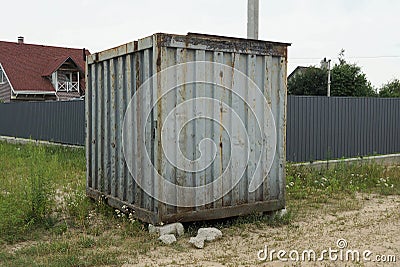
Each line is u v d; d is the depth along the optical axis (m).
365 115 13.26
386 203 8.55
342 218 7.36
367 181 10.42
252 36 10.34
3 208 6.52
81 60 38.31
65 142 17.92
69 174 10.98
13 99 34.25
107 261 5.24
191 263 5.27
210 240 6.07
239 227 6.68
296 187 9.34
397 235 6.45
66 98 35.72
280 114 7.14
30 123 20.64
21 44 37.31
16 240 6.07
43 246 5.74
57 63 35.16
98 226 6.64
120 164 7.01
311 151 12.23
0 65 34.91
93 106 7.91
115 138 7.12
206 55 6.41
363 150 13.23
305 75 38.75
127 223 6.60
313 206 8.18
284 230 6.67
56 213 7.37
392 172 11.49
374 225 6.98
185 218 6.32
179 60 6.20
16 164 12.45
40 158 11.59
